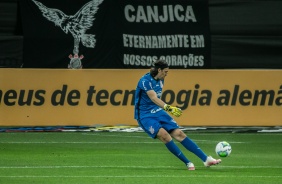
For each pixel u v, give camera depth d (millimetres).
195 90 69562
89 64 74688
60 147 55250
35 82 68812
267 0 76000
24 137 62312
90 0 74500
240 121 69750
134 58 74938
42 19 74125
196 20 75250
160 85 42094
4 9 74312
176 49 75062
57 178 38438
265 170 42750
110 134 65188
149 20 75062
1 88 68438
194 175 40031
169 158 48812
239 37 75562
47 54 74188
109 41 74750
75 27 74438
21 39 73938
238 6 75688
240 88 70062
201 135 65500
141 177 39000
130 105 69438
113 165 44625
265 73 70375
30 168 42750
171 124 42406
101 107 69188
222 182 37281
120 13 74875
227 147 43312
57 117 68812
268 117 70062
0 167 43125
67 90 69062
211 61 75375
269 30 76000
